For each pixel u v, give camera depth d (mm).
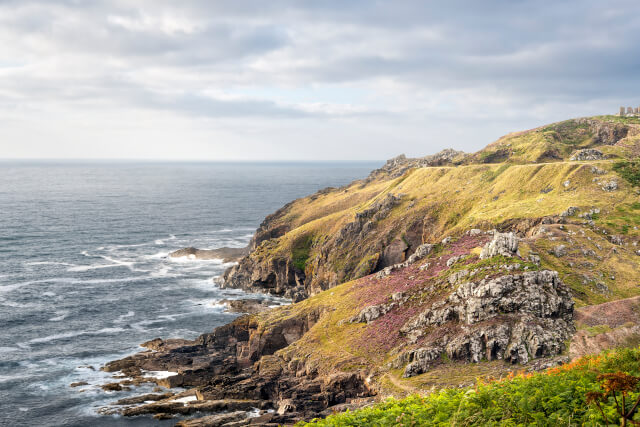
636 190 110625
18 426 69375
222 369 87938
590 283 81000
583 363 35000
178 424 67438
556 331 64312
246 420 66625
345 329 85688
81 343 99938
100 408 74000
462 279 77562
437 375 64125
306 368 79438
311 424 37094
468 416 29781
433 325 73562
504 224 110188
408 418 33500
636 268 85000
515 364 61906
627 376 22266
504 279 69938
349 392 70688
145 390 80750
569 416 25984
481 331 66312
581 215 103125
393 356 72188
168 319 117250
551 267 84938
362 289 96938
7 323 108438
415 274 91938
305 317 96375
